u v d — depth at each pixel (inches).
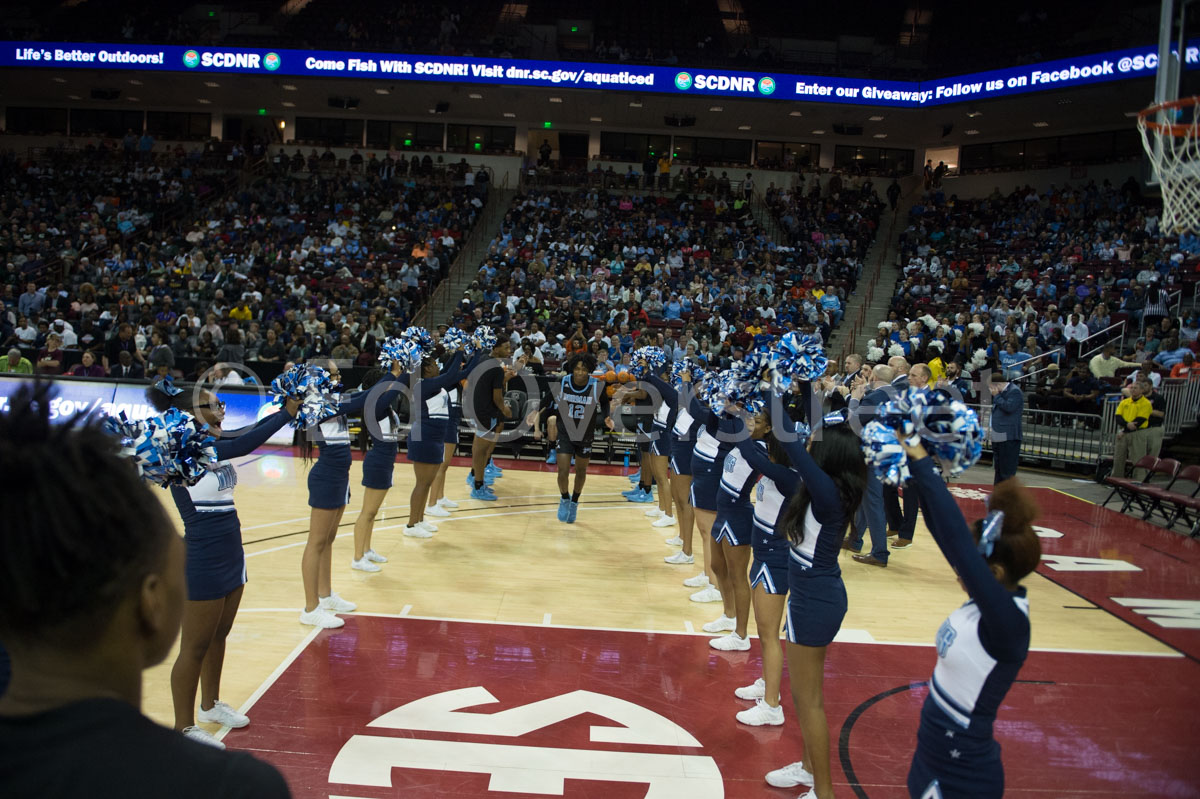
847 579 277.7
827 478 133.9
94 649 35.4
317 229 856.3
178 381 455.8
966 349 604.7
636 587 257.1
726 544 200.7
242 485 382.6
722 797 142.0
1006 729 173.8
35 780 32.1
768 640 168.1
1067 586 278.8
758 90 860.0
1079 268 754.8
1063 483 489.4
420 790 139.5
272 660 190.4
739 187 1014.4
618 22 997.8
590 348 561.0
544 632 215.6
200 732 147.3
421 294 744.3
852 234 911.0
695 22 1002.7
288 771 143.3
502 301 692.7
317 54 872.9
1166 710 184.5
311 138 1064.8
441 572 263.1
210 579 143.8
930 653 212.5
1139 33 773.9
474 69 865.5
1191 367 523.5
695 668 196.2
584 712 171.0
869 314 804.6
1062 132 948.6
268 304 650.2
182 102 1045.8
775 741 162.4
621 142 1059.3
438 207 905.5
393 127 1059.9
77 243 817.5
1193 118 236.8
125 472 37.0
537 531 321.7
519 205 924.6
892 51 955.3
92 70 894.4
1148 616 249.6
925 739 97.9
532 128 1059.9
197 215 887.1
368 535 266.4
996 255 824.9
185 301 667.4
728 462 196.9
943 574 286.8
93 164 978.7
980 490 453.7
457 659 195.5
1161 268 707.4
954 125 948.6
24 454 34.1
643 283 784.3
